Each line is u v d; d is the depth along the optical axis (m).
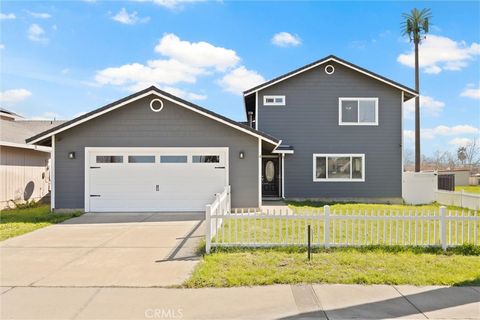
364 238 7.96
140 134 12.58
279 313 4.28
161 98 12.57
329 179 17.38
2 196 14.66
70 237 8.35
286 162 17.41
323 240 7.55
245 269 5.73
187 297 4.74
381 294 4.83
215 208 7.89
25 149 16.44
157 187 12.58
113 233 8.80
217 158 12.73
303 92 17.47
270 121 17.42
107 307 4.43
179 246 7.44
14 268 5.98
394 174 17.38
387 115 17.45
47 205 16.06
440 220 7.07
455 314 4.25
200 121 12.68
